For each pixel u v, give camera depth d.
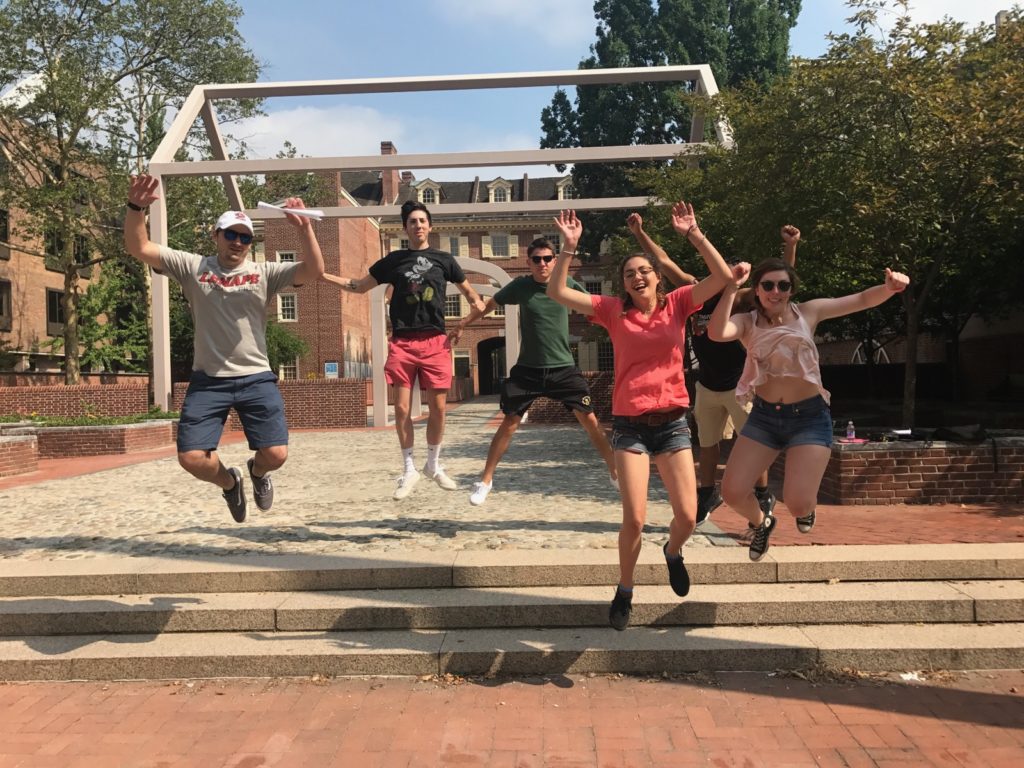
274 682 4.00
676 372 3.88
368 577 4.76
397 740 3.33
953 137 6.93
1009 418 10.93
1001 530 5.59
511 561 4.82
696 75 15.41
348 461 11.85
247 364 4.38
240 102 24.95
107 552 5.52
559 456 11.52
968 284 12.11
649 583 4.66
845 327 17.22
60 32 23.77
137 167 24.98
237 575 4.78
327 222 40.00
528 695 3.77
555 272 3.96
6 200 24.16
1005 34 7.94
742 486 4.01
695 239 3.63
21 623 4.45
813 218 8.23
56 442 14.50
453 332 5.81
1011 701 3.58
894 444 6.81
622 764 3.08
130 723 3.55
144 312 31.22
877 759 3.08
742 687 3.80
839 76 7.45
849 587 4.55
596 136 29.95
